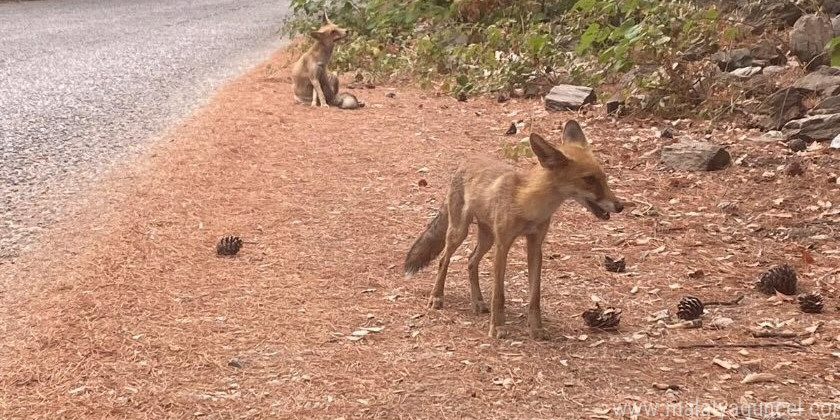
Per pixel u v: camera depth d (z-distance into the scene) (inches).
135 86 286.4
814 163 199.5
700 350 143.2
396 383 136.3
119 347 142.5
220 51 366.0
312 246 169.9
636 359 141.3
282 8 550.3
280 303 152.9
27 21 461.7
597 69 265.4
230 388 135.3
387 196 189.6
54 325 146.6
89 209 182.5
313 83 253.6
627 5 257.4
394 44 335.6
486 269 164.4
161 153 211.2
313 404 132.8
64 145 218.1
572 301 155.1
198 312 150.3
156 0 594.6
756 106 225.6
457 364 139.9
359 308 152.3
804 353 142.2
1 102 258.7
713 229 176.9
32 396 134.1
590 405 132.8
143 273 160.1
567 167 140.6
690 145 203.3
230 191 190.5
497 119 235.8
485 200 146.2
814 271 163.2
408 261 155.9
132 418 130.8
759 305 153.8
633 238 173.9
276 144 217.0
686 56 255.6
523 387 135.7
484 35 312.2
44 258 164.6
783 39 261.7
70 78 299.3
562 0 318.3
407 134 224.4
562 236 174.4
